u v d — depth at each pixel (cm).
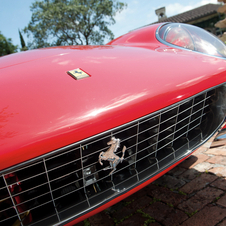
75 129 65
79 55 114
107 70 94
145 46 147
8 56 130
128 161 89
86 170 78
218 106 118
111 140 75
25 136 60
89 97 75
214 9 1587
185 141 108
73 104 72
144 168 91
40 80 86
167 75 93
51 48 138
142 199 129
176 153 100
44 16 1781
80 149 69
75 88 80
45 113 68
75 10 1805
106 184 84
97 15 1922
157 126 90
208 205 111
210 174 140
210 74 100
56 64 102
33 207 71
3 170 58
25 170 66
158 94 82
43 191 73
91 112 70
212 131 114
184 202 118
